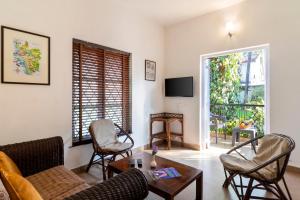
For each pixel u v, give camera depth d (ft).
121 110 11.75
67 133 8.91
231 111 13.16
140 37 12.61
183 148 13.28
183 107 13.64
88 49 9.90
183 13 12.33
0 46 6.93
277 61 9.72
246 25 10.73
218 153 12.12
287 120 9.48
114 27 10.98
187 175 6.30
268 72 10.15
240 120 12.75
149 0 10.78
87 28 9.64
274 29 9.78
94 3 9.95
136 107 12.51
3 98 7.07
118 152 8.73
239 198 6.38
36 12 7.81
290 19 9.31
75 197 3.33
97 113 10.46
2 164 4.25
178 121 13.92
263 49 10.49
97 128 9.31
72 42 9.05
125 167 6.88
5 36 7.02
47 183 5.45
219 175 8.94
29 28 7.63
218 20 11.84
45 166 6.54
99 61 10.45
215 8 11.66
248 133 12.16
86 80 9.88
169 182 5.84
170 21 13.56
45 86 8.14
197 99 12.91
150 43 13.37
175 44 13.94
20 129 7.48
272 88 9.89
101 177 8.80
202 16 12.54
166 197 5.32
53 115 8.42
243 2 10.82
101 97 10.62
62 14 8.64
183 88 13.32
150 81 13.47
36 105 7.90
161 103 14.38
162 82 14.46
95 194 3.47
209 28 12.25
